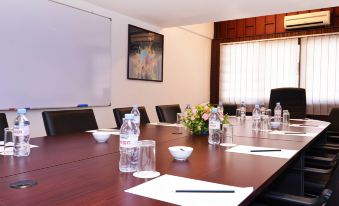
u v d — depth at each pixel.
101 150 1.65
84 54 3.81
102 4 3.88
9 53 3.02
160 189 0.98
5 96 3.01
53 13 3.43
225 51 6.25
